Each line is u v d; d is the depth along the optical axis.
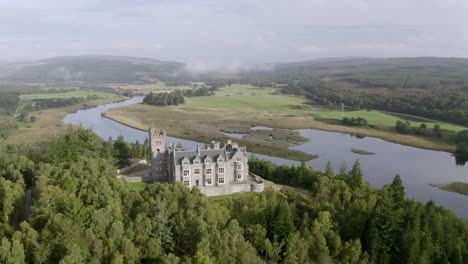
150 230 107.44
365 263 116.56
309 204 151.88
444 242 126.62
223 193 154.25
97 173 140.38
